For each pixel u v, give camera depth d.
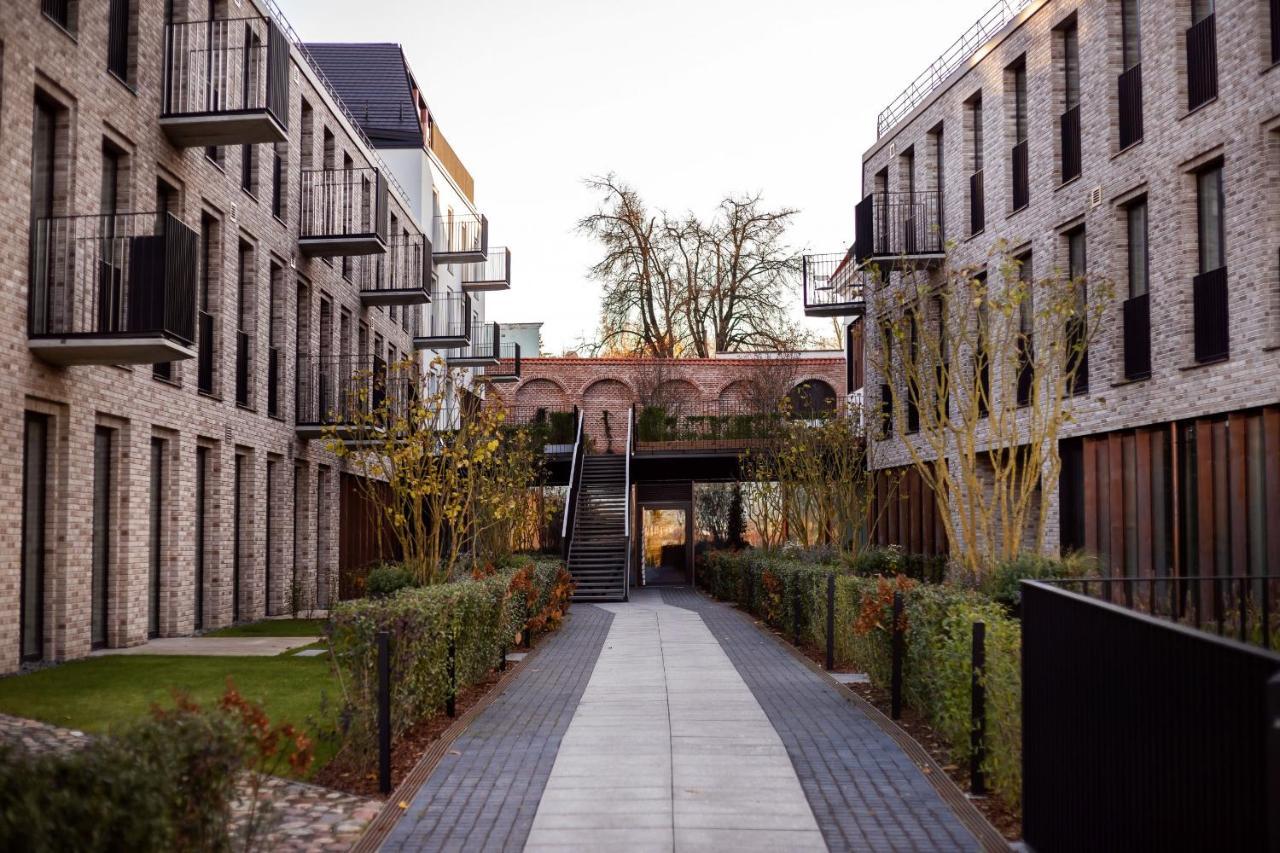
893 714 8.98
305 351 21.03
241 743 4.51
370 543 26.09
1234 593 6.60
